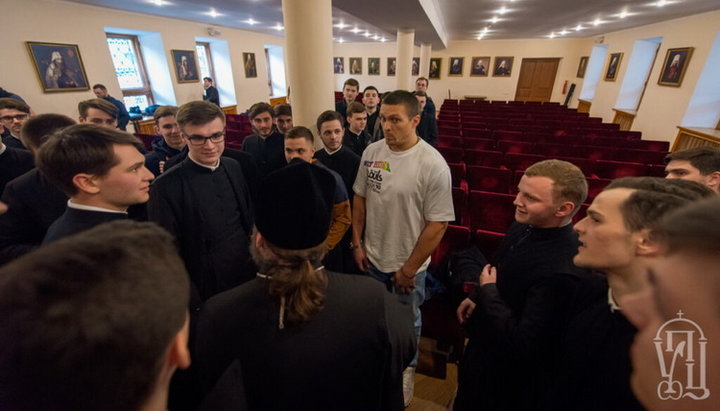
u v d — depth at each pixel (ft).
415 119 3.93
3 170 4.96
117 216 2.92
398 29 22.95
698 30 18.70
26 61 15.43
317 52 7.46
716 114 18.30
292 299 1.60
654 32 23.48
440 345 5.74
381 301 1.83
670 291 1.06
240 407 1.45
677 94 19.89
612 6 18.74
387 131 3.96
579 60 39.14
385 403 2.03
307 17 7.17
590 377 1.86
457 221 8.29
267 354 1.62
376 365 1.75
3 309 0.74
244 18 24.25
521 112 28.76
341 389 1.69
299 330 1.64
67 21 17.04
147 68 23.52
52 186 3.71
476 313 3.49
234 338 1.67
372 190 4.38
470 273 4.73
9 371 0.74
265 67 35.42
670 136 20.21
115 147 2.72
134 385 0.85
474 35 37.35
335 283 1.86
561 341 2.33
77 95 17.76
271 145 8.09
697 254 0.96
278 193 1.64
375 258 4.55
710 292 0.96
